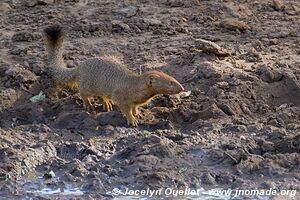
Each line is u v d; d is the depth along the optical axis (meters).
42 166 20.47
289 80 24.38
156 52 26.53
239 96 23.77
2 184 19.67
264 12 29.75
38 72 25.20
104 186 19.47
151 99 23.39
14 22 29.17
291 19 29.30
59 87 24.75
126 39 27.69
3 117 23.52
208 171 19.89
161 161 20.22
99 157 20.77
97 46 27.06
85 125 22.72
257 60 25.80
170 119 23.09
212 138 21.44
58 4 30.33
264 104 23.59
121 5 29.94
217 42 27.39
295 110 23.22
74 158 20.88
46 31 24.64
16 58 26.17
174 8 29.77
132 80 22.64
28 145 21.34
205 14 29.41
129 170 19.98
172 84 22.23
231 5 29.95
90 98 24.11
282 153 20.66
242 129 21.98
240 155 20.30
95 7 29.95
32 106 23.73
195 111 23.16
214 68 24.75
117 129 22.44
